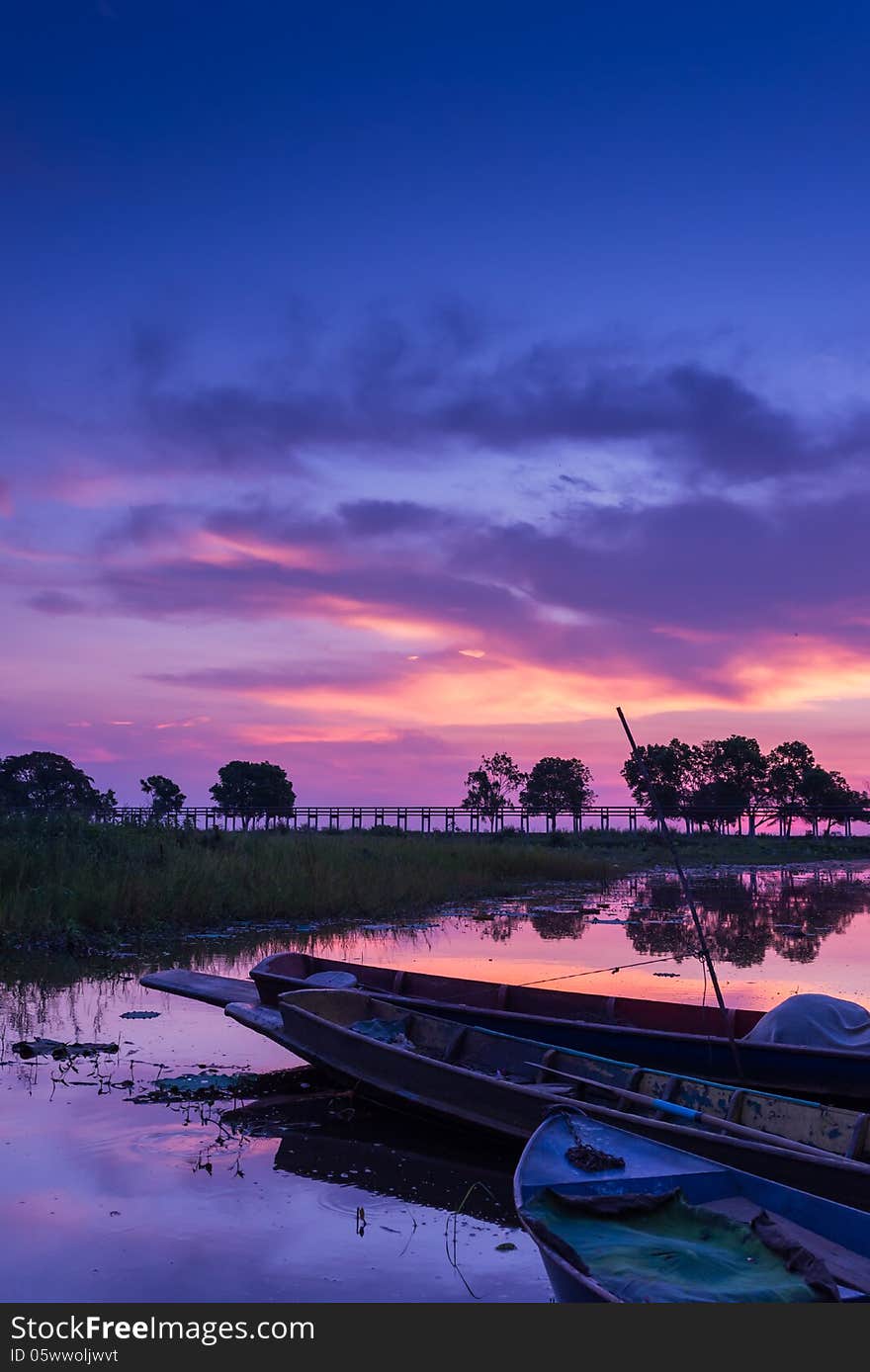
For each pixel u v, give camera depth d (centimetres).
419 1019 982
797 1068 910
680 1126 676
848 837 7006
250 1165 720
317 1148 765
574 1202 518
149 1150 745
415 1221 634
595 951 1758
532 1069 879
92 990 1297
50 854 2044
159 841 2289
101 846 2197
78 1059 980
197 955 1576
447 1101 795
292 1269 564
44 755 6259
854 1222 513
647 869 4141
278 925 1945
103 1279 551
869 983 1473
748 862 4838
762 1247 485
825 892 3172
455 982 1208
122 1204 646
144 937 1742
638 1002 1106
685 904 2648
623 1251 480
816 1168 601
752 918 2358
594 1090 788
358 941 1794
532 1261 578
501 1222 635
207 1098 871
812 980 1495
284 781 8000
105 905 1797
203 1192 669
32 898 1769
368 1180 702
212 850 2497
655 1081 808
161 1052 1015
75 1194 659
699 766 8538
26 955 1538
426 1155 759
